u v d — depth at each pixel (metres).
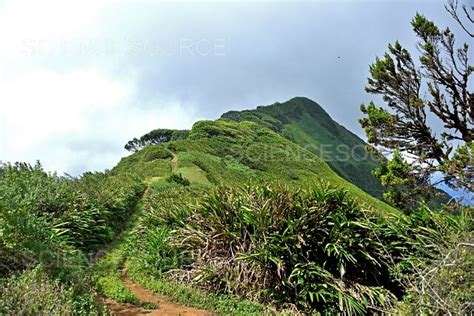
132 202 19.00
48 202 9.10
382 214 8.23
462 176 7.86
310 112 108.00
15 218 5.84
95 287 6.35
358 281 7.15
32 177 9.38
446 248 5.52
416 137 13.81
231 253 7.68
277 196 7.67
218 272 7.37
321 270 6.88
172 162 45.41
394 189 13.57
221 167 46.81
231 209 8.14
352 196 8.05
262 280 7.08
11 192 6.81
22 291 4.16
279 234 7.26
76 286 5.49
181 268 8.05
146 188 27.22
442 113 13.18
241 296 6.99
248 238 7.77
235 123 70.06
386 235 7.45
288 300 6.80
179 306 6.38
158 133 81.56
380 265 7.02
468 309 4.09
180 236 8.59
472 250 4.42
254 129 69.50
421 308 4.37
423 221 7.51
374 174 14.43
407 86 13.55
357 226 7.42
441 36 12.74
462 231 5.33
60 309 4.21
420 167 13.24
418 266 5.98
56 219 8.75
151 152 49.09
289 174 49.62
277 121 90.62
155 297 6.79
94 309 4.98
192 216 8.81
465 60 12.62
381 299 6.38
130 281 7.73
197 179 35.56
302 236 7.15
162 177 32.59
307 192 7.80
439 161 13.38
